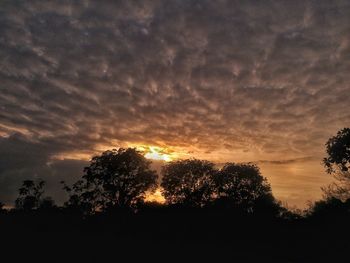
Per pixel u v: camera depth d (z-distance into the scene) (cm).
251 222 7150
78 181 8250
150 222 7550
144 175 8225
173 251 5162
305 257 4947
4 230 6794
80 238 6406
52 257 4000
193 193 8519
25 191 8212
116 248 5169
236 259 4638
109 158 8206
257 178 8594
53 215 7919
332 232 5878
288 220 7125
